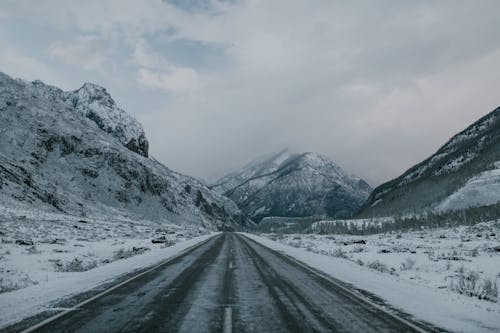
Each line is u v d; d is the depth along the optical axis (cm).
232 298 920
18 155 9725
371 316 750
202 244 3403
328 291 1034
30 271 1396
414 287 1143
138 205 12406
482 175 15150
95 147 13112
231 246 3122
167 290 1023
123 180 12769
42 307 805
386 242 4984
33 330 632
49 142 11462
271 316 739
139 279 1222
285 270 1513
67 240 2877
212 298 917
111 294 958
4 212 4838
